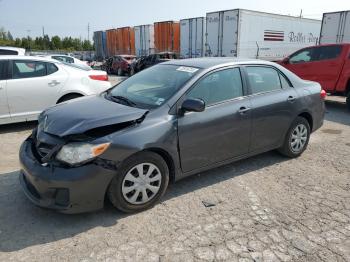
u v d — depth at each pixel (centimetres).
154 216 336
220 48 1884
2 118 613
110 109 354
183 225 321
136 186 331
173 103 357
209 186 405
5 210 343
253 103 423
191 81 375
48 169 302
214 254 278
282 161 492
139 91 400
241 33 1791
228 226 319
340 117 839
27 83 626
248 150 433
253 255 277
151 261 269
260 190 396
